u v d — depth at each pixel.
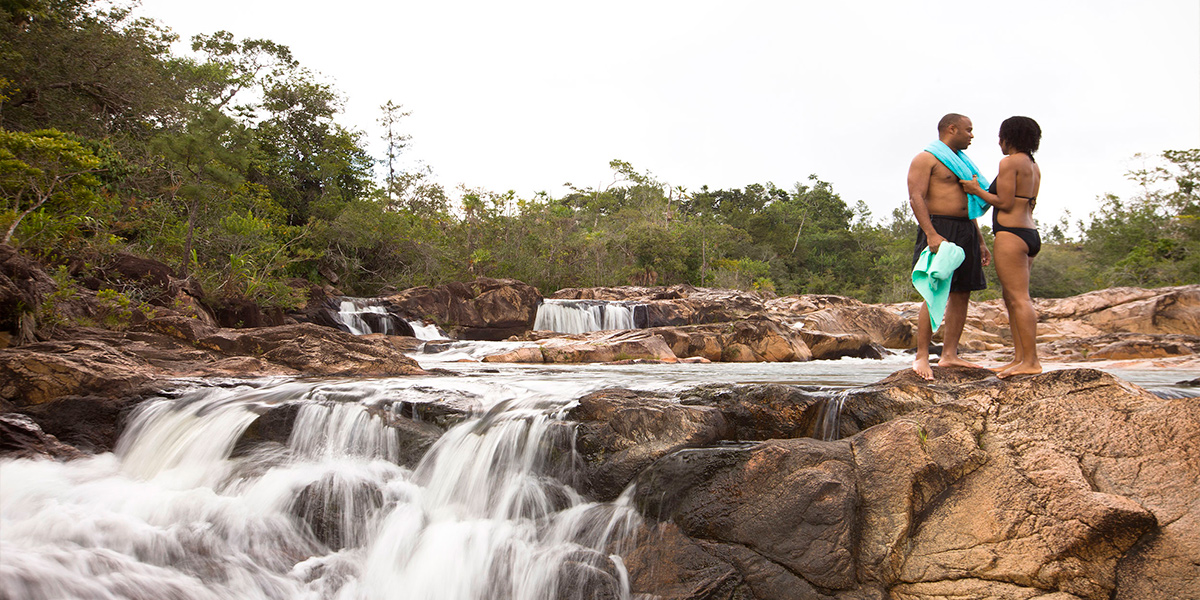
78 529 4.33
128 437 5.90
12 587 3.45
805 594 3.49
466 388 6.08
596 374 9.25
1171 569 3.02
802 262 64.31
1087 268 52.19
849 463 3.86
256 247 19.03
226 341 8.97
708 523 3.90
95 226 14.88
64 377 6.35
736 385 4.97
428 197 39.53
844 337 19.41
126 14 24.28
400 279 27.61
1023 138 4.63
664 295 25.62
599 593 3.79
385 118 43.91
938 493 3.69
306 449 5.38
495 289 22.34
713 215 70.38
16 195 12.88
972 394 4.18
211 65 30.83
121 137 21.69
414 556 4.30
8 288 7.50
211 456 5.43
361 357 8.64
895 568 3.50
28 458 5.40
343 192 33.53
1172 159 47.09
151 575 3.91
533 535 4.34
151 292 12.98
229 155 18.53
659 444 4.42
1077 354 15.62
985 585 3.29
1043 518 3.35
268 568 4.20
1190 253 40.34
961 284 4.91
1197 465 3.27
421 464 5.04
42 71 19.97
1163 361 12.58
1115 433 3.59
